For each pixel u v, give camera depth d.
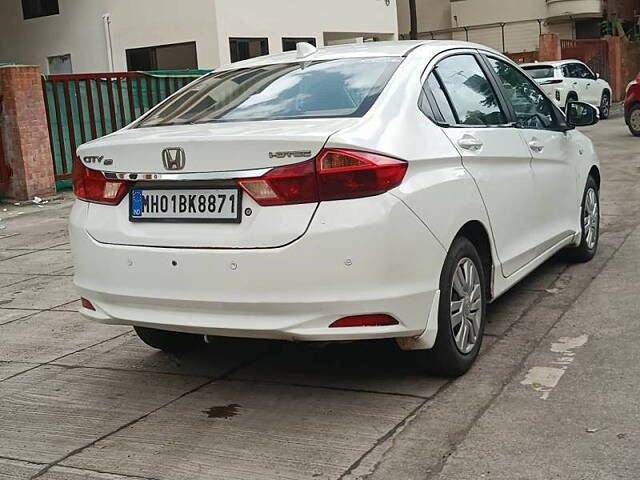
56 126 13.45
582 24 33.25
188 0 18.58
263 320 3.82
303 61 4.87
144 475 3.54
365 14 22.69
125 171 4.13
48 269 8.08
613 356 4.57
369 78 4.40
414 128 4.16
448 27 34.81
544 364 4.52
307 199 3.73
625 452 3.43
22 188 12.75
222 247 3.84
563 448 3.51
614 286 5.98
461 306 4.38
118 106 14.51
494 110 5.14
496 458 3.46
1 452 3.85
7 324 6.14
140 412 4.26
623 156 13.91
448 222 4.15
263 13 19.41
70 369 5.01
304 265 3.71
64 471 3.62
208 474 3.51
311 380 4.54
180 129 4.28
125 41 20.05
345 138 3.74
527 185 5.26
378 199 3.76
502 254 4.89
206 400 4.36
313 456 3.60
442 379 4.40
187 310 3.99
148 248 4.03
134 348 5.36
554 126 6.05
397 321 3.85
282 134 3.78
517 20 32.88
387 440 3.71
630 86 17.34
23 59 22.45
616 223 8.30
